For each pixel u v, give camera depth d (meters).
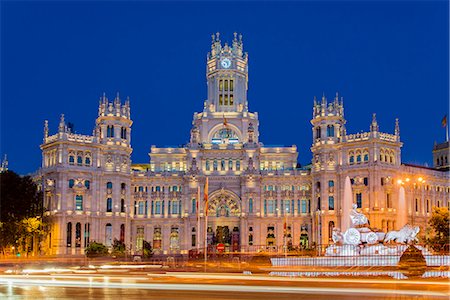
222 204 198.88
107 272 89.50
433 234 187.00
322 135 188.25
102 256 164.62
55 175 181.62
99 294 51.84
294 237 193.50
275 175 196.12
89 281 67.31
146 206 198.75
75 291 54.72
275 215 195.00
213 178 197.50
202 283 62.81
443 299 47.50
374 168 176.00
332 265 92.62
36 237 183.88
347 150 182.75
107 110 192.25
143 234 197.38
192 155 199.25
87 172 184.25
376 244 100.19
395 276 77.31
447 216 146.12
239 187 197.00
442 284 61.91
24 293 53.06
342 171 181.75
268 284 61.84
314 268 90.31
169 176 198.75
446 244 124.44
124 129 193.75
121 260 159.75
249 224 193.88
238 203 196.88
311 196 192.75
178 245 196.88
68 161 183.25
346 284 61.88
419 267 86.69
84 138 186.50
